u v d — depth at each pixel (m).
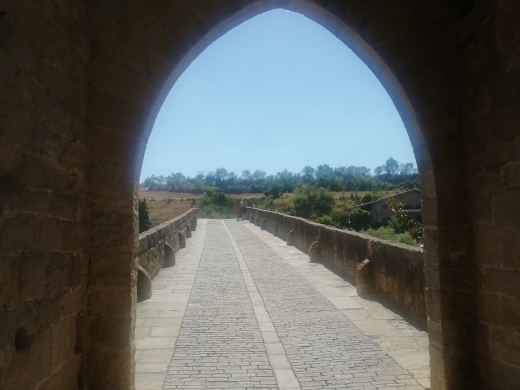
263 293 8.52
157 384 4.27
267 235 21.69
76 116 3.16
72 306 3.06
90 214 3.35
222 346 5.40
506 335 3.27
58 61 2.86
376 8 3.86
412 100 3.85
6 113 2.21
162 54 3.53
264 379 4.39
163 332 5.98
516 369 3.17
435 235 3.79
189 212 24.81
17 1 2.34
